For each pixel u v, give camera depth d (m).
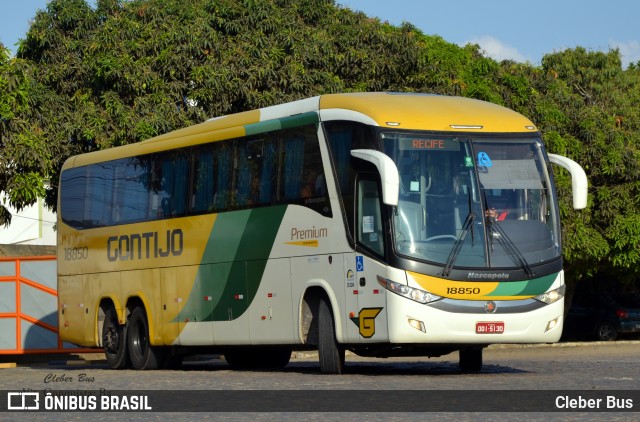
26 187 32.56
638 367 24.97
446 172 20.95
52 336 34.22
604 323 53.53
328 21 41.78
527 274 20.91
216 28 39.94
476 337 20.44
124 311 28.27
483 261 20.66
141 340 27.86
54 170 38.41
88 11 40.09
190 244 25.89
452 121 21.31
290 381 20.08
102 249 29.09
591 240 42.41
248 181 24.17
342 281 21.39
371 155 20.50
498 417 13.81
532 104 44.12
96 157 29.77
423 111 21.39
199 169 25.80
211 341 25.22
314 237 22.16
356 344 21.34
